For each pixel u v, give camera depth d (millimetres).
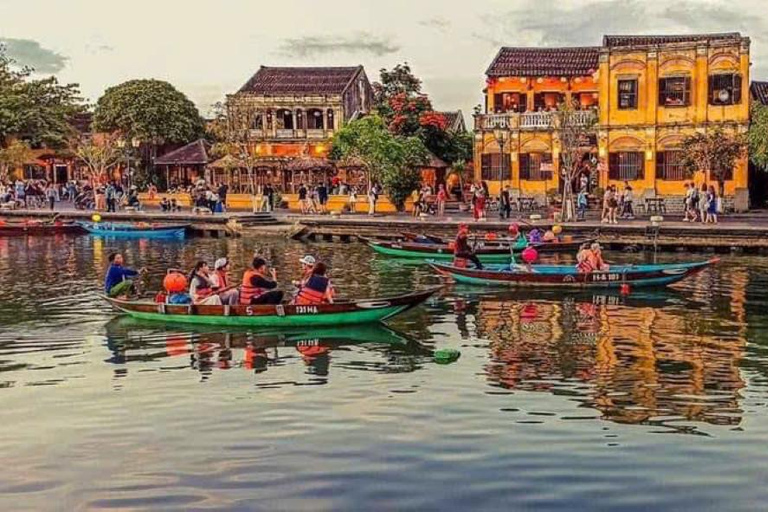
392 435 13305
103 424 14039
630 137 52562
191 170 72750
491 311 23688
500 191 53625
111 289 23906
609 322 22156
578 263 27656
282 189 66438
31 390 16031
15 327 21922
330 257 38125
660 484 11398
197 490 11383
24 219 55906
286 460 12359
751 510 10656
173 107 77000
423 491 11258
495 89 60281
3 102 72250
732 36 55125
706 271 31797
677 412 14359
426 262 32938
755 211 50031
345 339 20156
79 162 78938
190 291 22641
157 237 48438
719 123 50188
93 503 11031
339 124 70625
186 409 14781
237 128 60438
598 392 15562
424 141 61156
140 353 18938
